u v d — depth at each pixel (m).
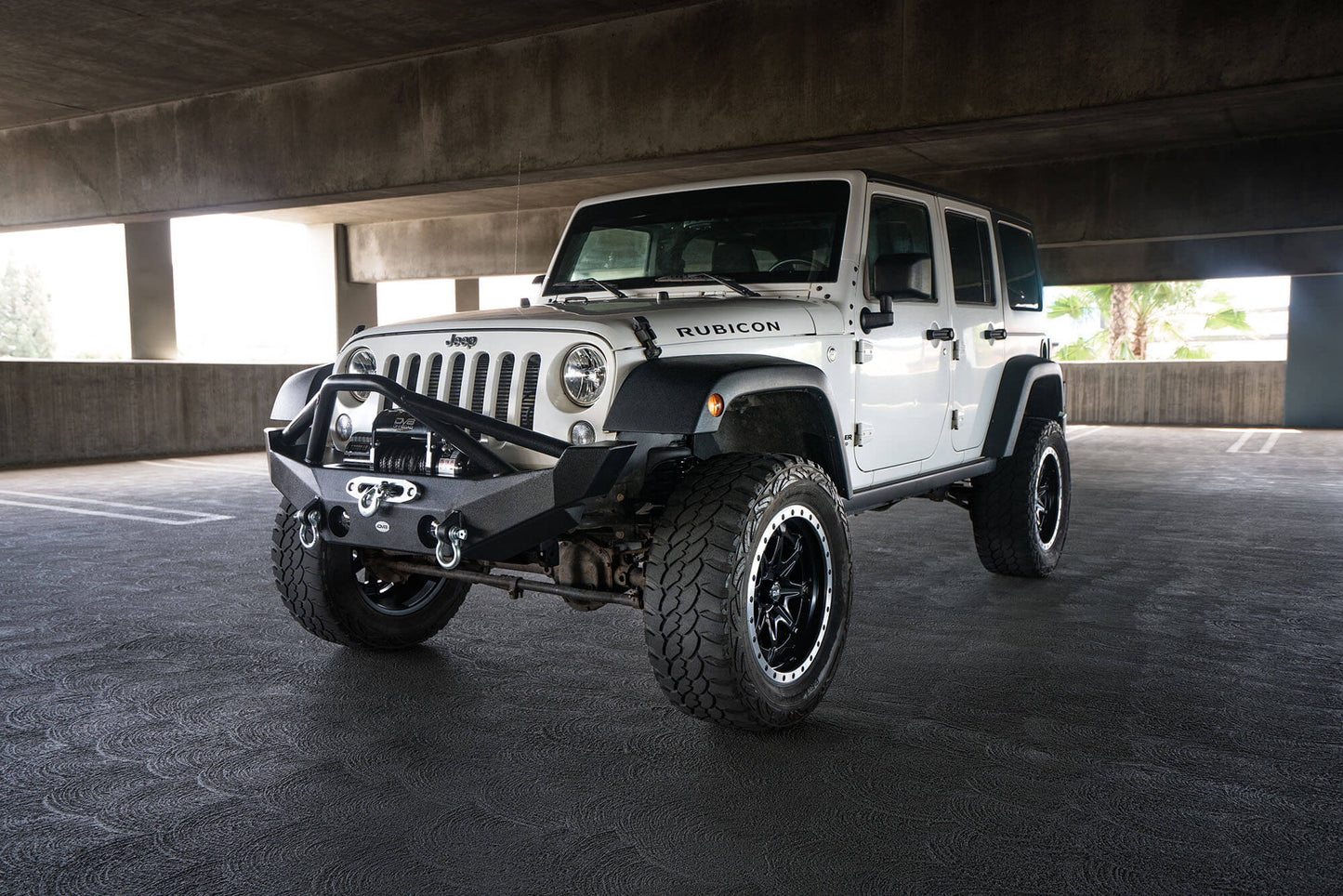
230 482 11.10
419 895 2.32
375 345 3.68
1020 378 5.50
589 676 4.01
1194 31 7.07
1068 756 3.16
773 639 3.41
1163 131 12.88
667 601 3.16
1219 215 13.72
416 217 19.47
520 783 2.96
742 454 3.43
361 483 3.38
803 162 14.12
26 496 9.81
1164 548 6.98
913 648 4.41
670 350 3.32
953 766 3.08
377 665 4.14
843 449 3.86
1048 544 5.95
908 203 4.64
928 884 2.36
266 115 11.07
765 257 4.29
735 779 2.98
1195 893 2.32
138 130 12.03
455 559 3.20
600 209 4.78
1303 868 2.44
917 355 4.59
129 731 3.38
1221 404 24.53
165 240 16.06
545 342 3.31
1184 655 4.29
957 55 7.79
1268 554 6.76
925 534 7.52
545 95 9.44
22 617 4.95
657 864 2.46
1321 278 22.69
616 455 3.06
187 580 5.83
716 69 8.68
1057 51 7.48
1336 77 6.72
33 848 2.55
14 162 13.17
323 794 2.88
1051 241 14.66
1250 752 3.20
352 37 9.39
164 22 8.91
